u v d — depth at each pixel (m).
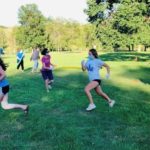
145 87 17.72
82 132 8.31
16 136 8.08
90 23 47.50
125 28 42.91
